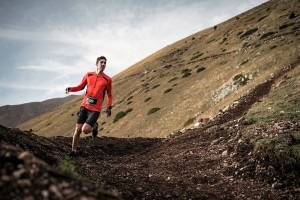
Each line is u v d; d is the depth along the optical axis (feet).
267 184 35.96
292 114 56.59
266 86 106.01
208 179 37.58
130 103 224.94
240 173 39.24
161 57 372.99
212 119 90.17
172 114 156.66
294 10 246.68
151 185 31.14
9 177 12.76
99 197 13.67
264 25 243.40
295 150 38.42
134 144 67.31
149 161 50.44
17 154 14.34
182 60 307.58
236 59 188.44
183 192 30.50
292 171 36.60
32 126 401.29
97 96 35.78
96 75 36.19
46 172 13.85
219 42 282.97
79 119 36.81
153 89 232.73
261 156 39.96
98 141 62.59
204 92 162.09
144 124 165.78
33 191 12.42
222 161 44.01
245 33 251.39
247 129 52.34
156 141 73.72
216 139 56.75
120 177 31.83
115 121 198.49
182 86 196.65
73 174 17.54
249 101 94.89
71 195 12.80
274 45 172.45
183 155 51.31
